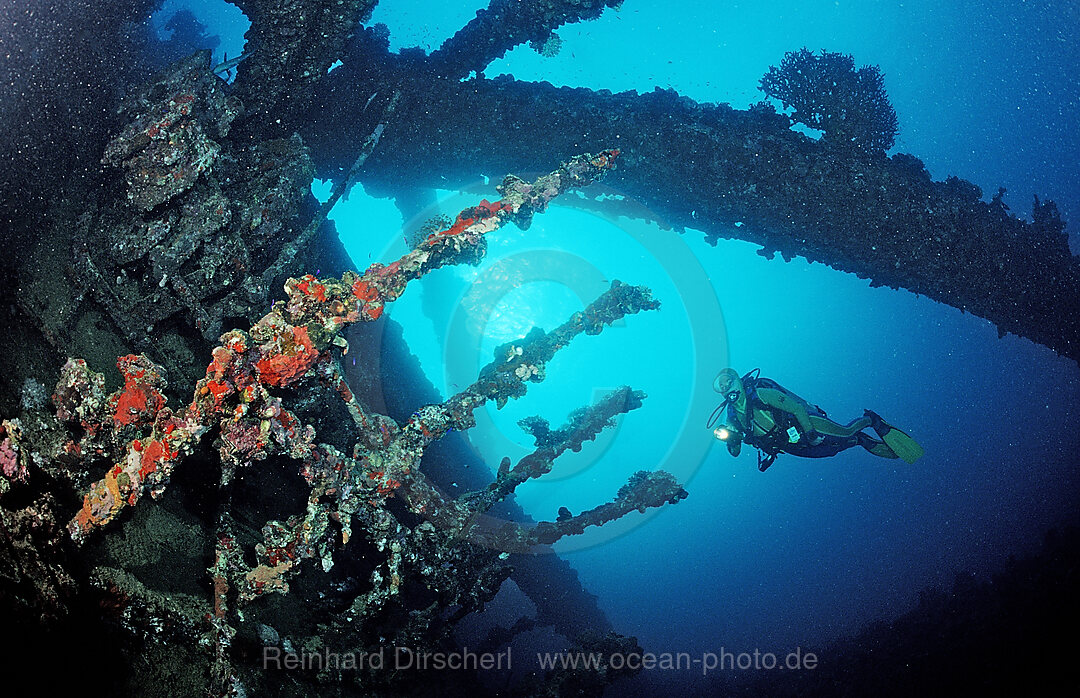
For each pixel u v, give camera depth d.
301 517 4.40
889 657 8.27
